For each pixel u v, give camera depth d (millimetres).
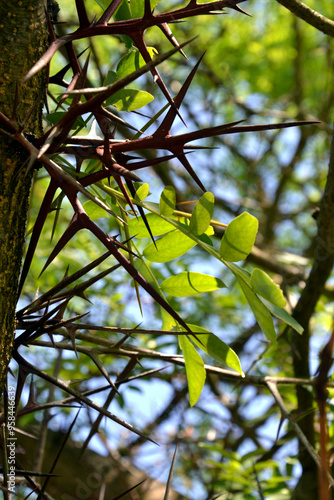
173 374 1330
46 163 650
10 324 668
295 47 2393
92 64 1741
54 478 1106
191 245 733
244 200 2092
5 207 656
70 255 1268
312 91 2488
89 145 681
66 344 719
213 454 1460
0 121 637
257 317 692
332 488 749
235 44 2439
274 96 2525
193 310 1432
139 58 729
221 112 2273
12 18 660
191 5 676
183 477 1400
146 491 1197
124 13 748
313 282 983
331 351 747
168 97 670
